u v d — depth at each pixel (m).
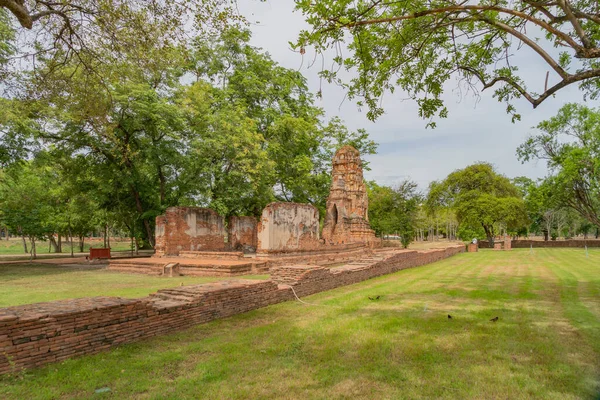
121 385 4.96
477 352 6.40
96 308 6.27
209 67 31.81
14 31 17.91
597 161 22.91
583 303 10.64
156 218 23.27
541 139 25.61
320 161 36.72
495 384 5.12
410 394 4.80
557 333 7.57
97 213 32.69
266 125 32.91
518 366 5.77
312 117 36.19
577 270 19.62
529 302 10.80
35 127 20.30
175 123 24.06
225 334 7.36
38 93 14.16
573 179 24.91
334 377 5.32
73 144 23.62
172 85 25.30
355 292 12.55
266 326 7.95
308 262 21.81
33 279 16.00
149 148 23.72
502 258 29.12
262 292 9.96
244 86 31.81
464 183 47.50
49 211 31.77
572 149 24.23
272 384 5.06
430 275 17.83
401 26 8.88
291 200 34.34
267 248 20.59
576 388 5.00
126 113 22.73
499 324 8.26
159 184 27.91
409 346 6.68
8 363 5.12
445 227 88.50
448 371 5.57
